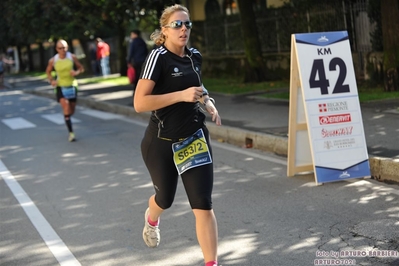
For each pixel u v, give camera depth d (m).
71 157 21.05
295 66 15.27
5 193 16.55
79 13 45.91
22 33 73.00
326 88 15.16
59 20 61.09
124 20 53.72
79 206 14.62
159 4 41.34
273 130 20.94
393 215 11.95
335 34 15.44
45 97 48.88
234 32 47.78
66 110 24.20
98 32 69.38
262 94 31.78
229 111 26.83
